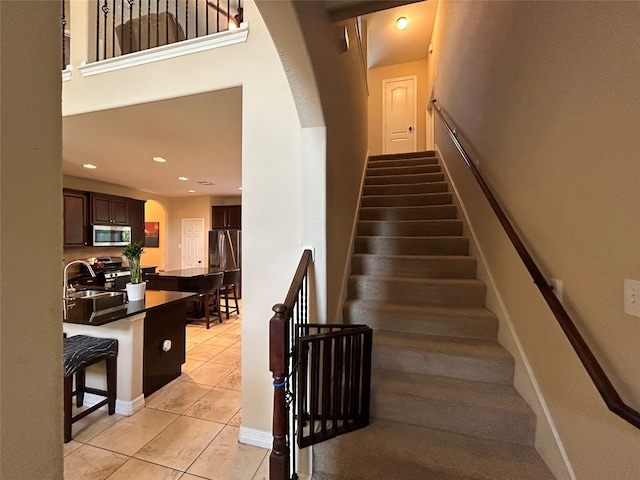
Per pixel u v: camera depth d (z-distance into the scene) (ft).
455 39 10.12
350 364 5.16
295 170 6.40
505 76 6.00
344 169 8.11
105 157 12.75
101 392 7.47
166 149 11.64
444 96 12.12
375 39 16.57
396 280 7.66
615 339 3.14
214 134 9.79
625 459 3.05
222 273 15.84
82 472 5.59
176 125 9.05
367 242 9.41
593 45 3.43
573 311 3.83
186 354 11.56
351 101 9.33
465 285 7.25
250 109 6.66
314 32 4.99
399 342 6.25
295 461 4.97
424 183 12.00
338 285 7.20
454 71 10.31
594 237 3.45
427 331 6.73
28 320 1.21
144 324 8.25
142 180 18.02
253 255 6.66
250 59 6.66
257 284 6.63
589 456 3.56
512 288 5.74
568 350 3.98
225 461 5.93
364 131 13.42
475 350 5.84
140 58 7.44
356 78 10.48
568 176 3.94
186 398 8.33
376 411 5.42
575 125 3.79
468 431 4.99
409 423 5.26
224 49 6.84
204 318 16.44
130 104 7.55
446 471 4.35
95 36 8.21
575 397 3.83
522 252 4.80
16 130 1.17
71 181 16.76
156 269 22.95
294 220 6.41
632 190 2.91
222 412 7.64
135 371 7.71
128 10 13.65
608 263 3.24
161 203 24.49
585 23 3.56
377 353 6.20
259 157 6.62
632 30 2.87
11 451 1.17
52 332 1.28
